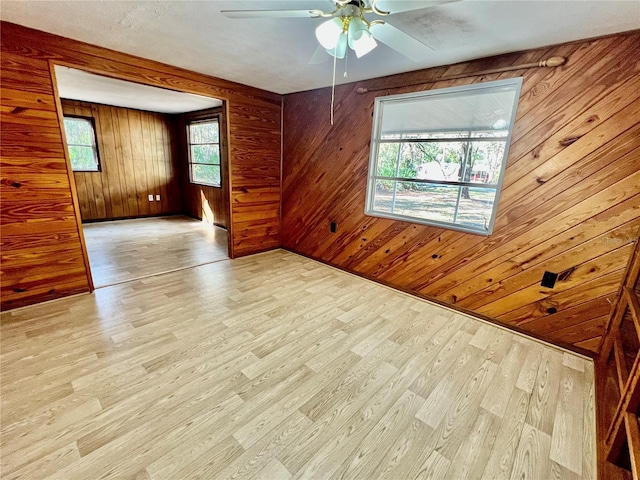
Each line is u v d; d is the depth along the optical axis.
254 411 1.62
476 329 2.53
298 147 4.04
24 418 1.51
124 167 5.96
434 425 1.58
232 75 3.21
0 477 1.24
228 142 3.67
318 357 2.09
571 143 2.10
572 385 1.89
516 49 2.20
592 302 2.15
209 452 1.39
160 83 2.89
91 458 1.33
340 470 1.34
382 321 2.61
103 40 2.37
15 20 2.06
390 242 3.26
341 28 1.52
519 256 2.43
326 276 3.59
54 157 2.51
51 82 2.37
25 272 2.52
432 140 2.81
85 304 2.68
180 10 1.84
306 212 4.12
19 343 2.09
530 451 1.45
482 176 2.57
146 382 1.79
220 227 5.82
